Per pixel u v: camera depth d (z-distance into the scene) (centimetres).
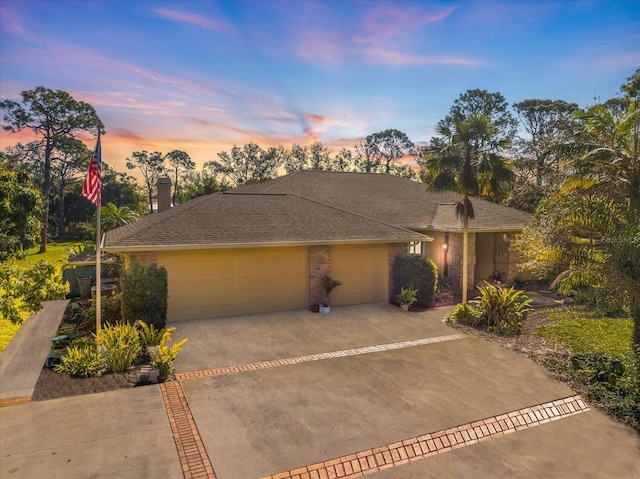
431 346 1187
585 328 1397
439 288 1892
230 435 696
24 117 5488
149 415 754
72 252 2375
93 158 1083
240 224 1534
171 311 1367
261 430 715
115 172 6812
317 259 1552
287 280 1539
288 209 1784
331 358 1073
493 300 1373
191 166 8056
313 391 875
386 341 1220
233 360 1045
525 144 2794
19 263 1559
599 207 1110
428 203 2373
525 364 1066
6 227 1614
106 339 1001
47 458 618
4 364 991
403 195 2486
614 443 746
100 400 809
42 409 769
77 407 779
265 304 1508
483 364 1059
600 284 1100
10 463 605
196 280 1396
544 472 650
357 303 1675
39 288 1181
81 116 5788
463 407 824
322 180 2592
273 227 1556
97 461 614
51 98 5556
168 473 593
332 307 1609
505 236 1883
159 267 1261
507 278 2072
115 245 1244
